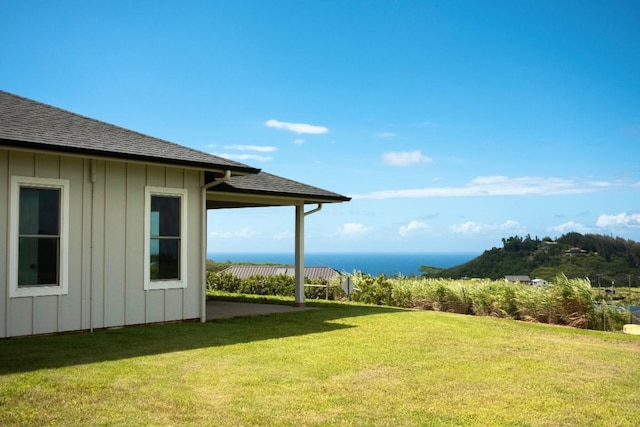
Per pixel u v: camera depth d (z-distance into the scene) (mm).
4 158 8547
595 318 13617
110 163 9867
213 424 4715
